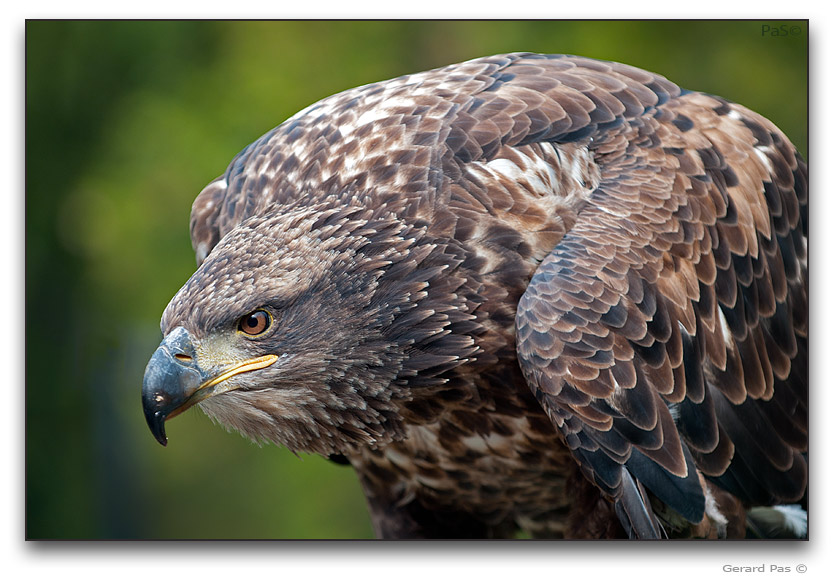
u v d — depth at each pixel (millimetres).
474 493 9953
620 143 8898
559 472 9562
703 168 8977
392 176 8742
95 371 18953
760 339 9070
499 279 8562
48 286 18375
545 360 8016
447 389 8922
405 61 16906
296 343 8516
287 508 20094
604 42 15922
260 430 8867
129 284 18328
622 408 7977
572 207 8656
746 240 9031
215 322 8414
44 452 19203
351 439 8945
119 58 18125
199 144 17750
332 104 9578
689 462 8148
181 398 8336
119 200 17969
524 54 9852
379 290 8516
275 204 8992
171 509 21875
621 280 8188
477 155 8727
